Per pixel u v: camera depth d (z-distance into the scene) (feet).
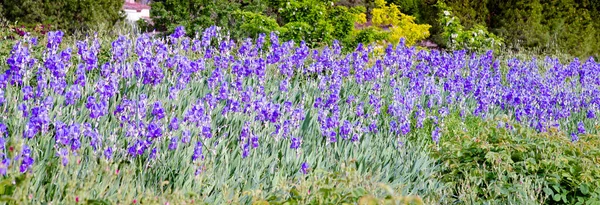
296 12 48.96
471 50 57.67
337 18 49.60
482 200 22.29
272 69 33.86
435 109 31.94
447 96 33.86
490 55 47.55
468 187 22.81
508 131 26.55
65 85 22.98
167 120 22.15
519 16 65.51
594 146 25.66
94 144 18.54
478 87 34.24
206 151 20.52
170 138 20.38
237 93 26.50
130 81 26.30
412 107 29.12
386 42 55.67
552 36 65.82
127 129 20.43
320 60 34.24
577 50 66.54
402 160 24.49
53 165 17.42
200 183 17.94
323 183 17.13
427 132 28.66
